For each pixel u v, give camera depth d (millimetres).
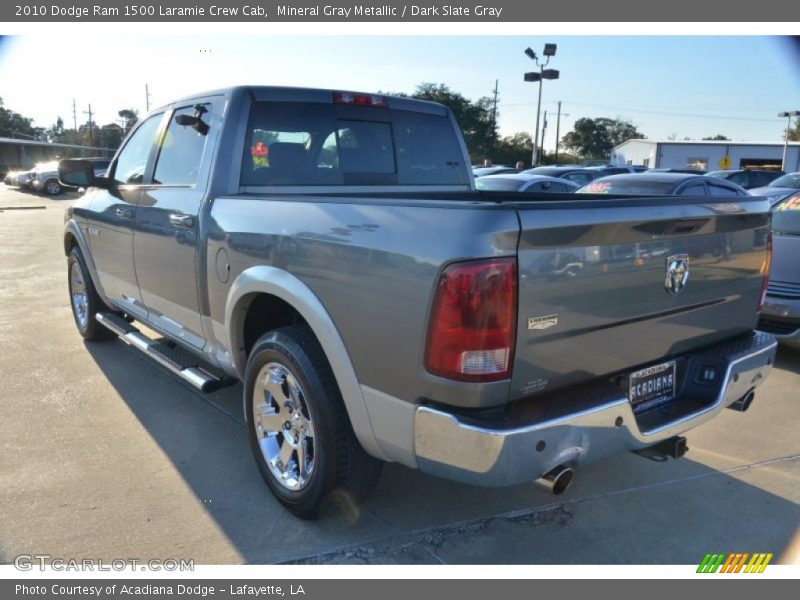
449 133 4598
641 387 2846
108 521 3045
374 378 2561
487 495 3369
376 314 2504
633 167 23047
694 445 4023
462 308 2217
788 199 6570
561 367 2449
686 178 9086
